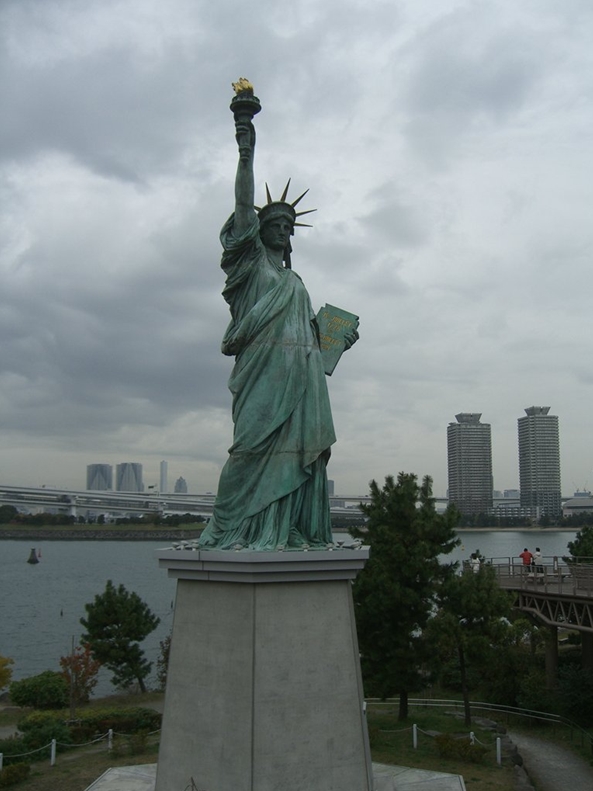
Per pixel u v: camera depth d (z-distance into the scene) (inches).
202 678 989.8
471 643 1679.4
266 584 975.6
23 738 1587.1
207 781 951.6
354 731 983.0
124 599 2427.4
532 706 1946.4
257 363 1123.3
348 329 1249.4
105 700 2357.3
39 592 5935.0
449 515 1749.5
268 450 1105.4
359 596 1696.6
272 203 1210.0
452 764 1448.1
